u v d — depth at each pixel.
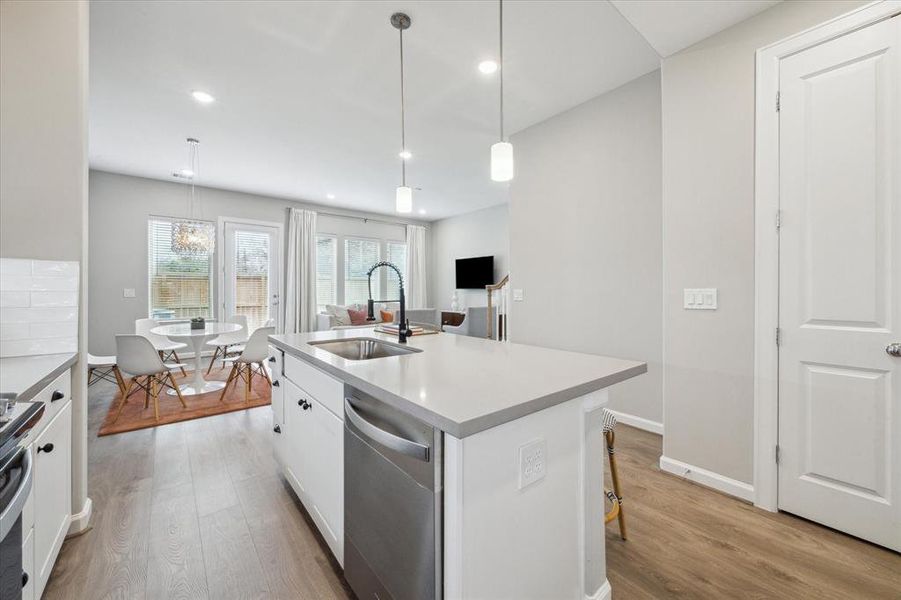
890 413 1.62
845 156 1.70
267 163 4.80
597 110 3.14
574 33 2.40
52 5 1.73
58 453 1.52
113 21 2.26
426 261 8.79
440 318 7.77
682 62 2.25
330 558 1.62
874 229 1.64
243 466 2.46
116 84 2.95
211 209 5.96
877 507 1.64
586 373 1.33
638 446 2.68
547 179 3.53
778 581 1.47
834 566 1.54
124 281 5.27
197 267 5.84
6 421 0.95
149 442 2.83
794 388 1.86
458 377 1.27
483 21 2.29
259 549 1.67
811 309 1.81
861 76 1.66
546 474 1.13
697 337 2.19
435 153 4.45
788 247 1.87
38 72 1.71
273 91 3.06
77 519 1.75
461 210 7.72
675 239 2.28
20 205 1.69
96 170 5.08
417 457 1.00
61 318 1.74
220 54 2.59
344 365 1.45
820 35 1.76
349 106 3.32
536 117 3.49
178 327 4.40
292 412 2.00
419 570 1.02
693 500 2.02
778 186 1.89
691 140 2.21
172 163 4.79
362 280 7.85
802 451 1.84
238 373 4.42
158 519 1.88
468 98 3.18
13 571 0.98
